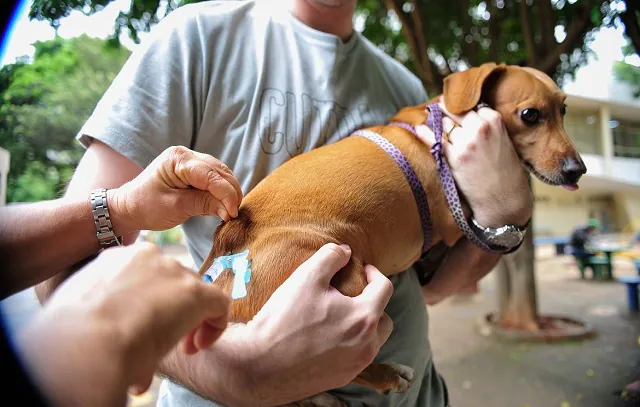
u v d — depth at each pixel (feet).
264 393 3.25
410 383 4.91
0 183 8.05
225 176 4.11
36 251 3.84
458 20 20.33
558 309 23.32
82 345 1.98
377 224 5.05
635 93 19.60
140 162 4.77
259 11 6.05
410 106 7.24
